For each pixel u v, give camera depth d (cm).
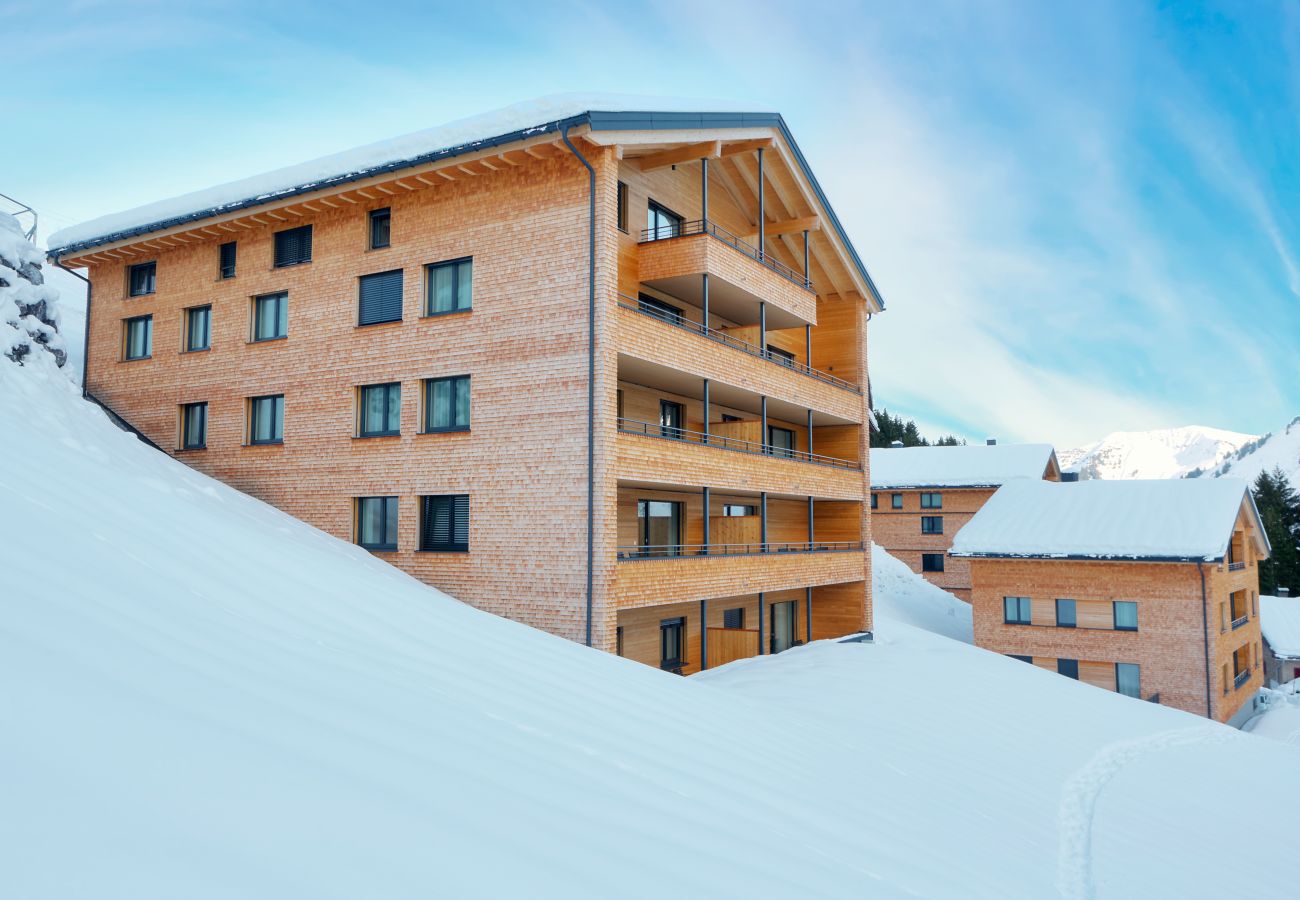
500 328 1833
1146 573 3022
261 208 2092
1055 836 988
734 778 710
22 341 1541
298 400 2106
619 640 2005
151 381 2377
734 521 2384
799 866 536
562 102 1717
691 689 1102
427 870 344
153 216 2316
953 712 1579
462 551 1856
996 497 3644
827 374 2853
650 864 440
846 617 2745
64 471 850
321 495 2045
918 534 5162
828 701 1498
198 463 2244
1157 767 1532
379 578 1152
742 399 2364
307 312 2114
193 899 274
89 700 385
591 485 1688
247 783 364
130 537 720
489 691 701
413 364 1944
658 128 1822
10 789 299
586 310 1734
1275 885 1021
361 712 522
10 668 387
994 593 3275
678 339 1920
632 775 607
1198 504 3189
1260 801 1455
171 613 576
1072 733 1659
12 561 542
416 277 1959
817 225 2523
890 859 648
